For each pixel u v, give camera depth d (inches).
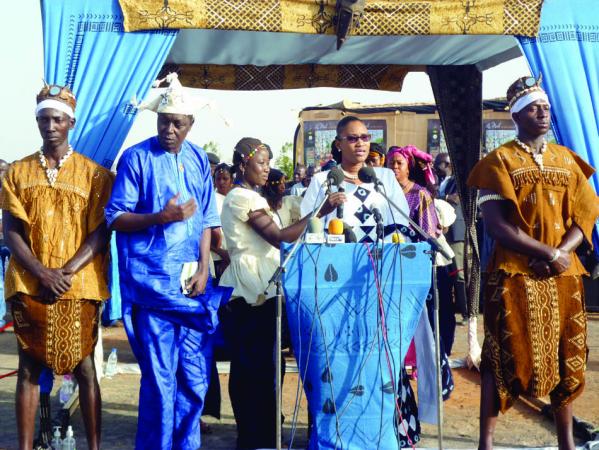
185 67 297.7
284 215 232.2
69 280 173.3
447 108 309.9
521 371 172.9
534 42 224.5
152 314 180.1
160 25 209.8
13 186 176.9
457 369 298.5
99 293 179.8
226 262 246.8
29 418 180.2
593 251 197.0
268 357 200.8
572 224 177.8
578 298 177.5
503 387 175.0
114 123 205.6
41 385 199.5
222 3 212.7
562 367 177.5
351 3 212.7
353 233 180.9
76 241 177.6
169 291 178.5
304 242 169.2
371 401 172.7
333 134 605.3
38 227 175.5
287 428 222.8
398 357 173.9
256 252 201.2
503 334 174.1
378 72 309.7
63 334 175.3
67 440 195.9
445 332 267.1
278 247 196.4
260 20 214.7
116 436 217.9
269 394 201.2
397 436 175.8
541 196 174.6
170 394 179.6
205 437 217.6
